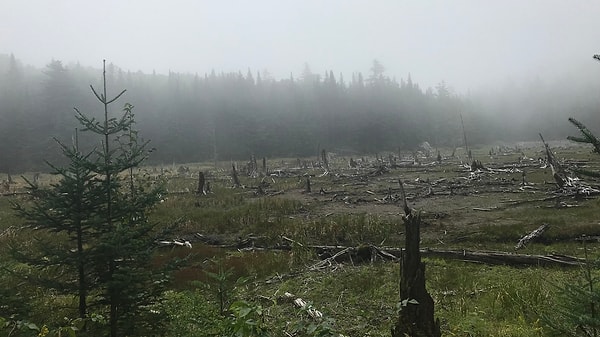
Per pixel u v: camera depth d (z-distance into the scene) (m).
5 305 6.18
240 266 11.85
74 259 6.24
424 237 15.44
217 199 26.81
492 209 20.62
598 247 12.52
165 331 6.52
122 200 6.88
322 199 27.06
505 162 50.50
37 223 6.57
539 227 14.92
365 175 41.84
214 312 7.15
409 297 5.92
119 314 6.29
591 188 23.45
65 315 7.05
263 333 4.48
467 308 8.02
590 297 4.25
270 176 46.91
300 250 13.17
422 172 43.38
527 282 9.45
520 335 6.46
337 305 8.55
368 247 12.79
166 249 14.45
